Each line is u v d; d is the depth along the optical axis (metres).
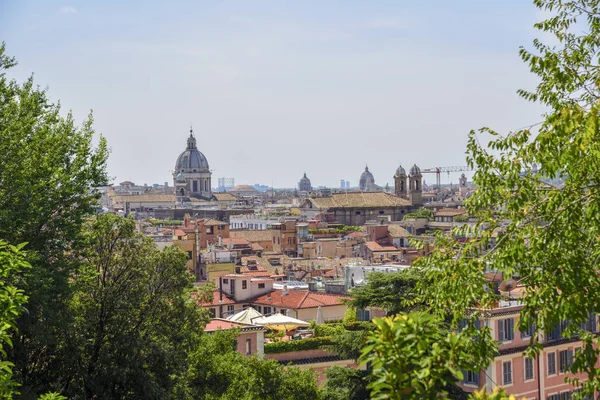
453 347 20.16
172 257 63.62
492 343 30.75
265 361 67.81
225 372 66.44
